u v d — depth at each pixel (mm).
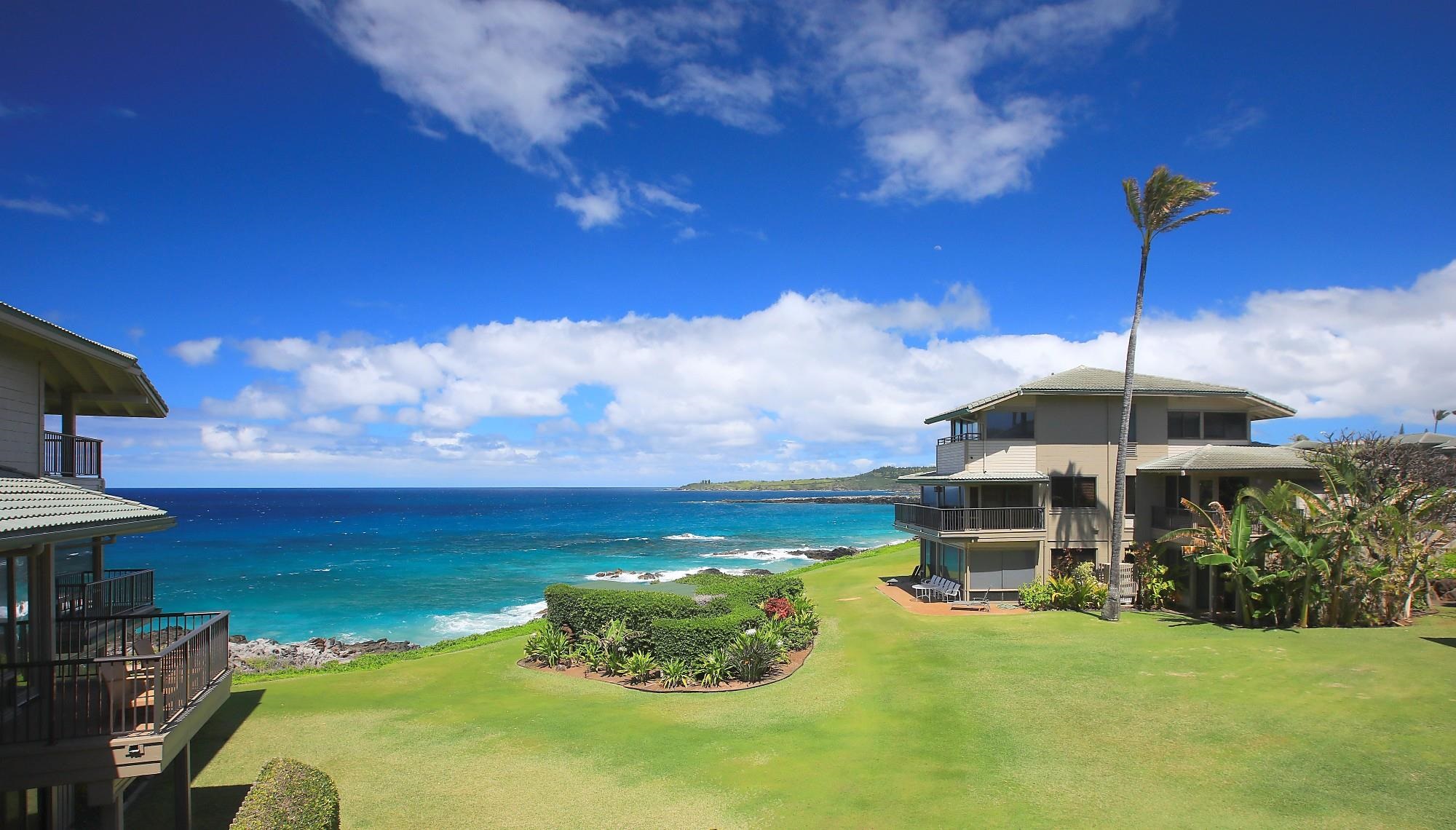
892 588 34875
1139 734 14672
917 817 11945
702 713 17953
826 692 19156
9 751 10039
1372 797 11453
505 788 13727
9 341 12727
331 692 20328
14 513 9867
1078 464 30688
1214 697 16234
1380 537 22375
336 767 14875
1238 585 23516
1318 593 22094
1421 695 15367
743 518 135375
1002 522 29891
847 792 13023
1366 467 23969
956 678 19219
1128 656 20141
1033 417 30812
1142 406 31047
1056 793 12461
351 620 38406
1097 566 29984
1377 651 18734
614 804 12977
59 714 11414
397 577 53375
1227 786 12188
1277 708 15320
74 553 14914
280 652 30922
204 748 16031
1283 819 11031
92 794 10289
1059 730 15195
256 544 79875
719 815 12430
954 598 30266
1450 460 28578
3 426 12586
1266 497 23172
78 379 15766
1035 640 22812
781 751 15164
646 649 22750
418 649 29328
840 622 27891
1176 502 28984
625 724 17203
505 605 42000
